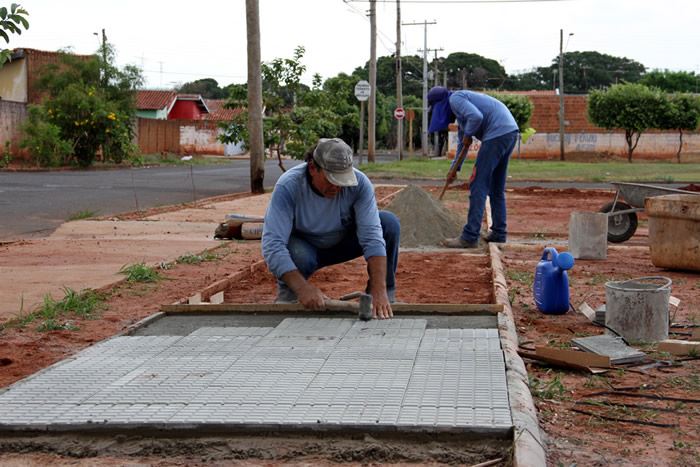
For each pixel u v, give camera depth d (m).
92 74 36.12
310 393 4.07
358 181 5.72
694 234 8.39
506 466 3.33
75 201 17.28
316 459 3.46
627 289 5.61
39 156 32.16
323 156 5.41
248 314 6.09
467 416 3.70
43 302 6.85
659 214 8.64
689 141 54.34
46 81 35.62
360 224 5.71
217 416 3.75
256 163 20.28
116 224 13.02
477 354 4.79
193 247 10.44
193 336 5.34
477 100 10.48
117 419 3.73
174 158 43.56
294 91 22.55
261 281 8.20
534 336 5.72
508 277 8.20
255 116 20.19
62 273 8.30
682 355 5.20
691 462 3.47
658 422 3.96
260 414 3.77
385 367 4.53
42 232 12.19
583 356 4.82
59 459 3.53
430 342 5.09
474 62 102.00
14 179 24.17
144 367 4.61
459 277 8.34
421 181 27.06
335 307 5.79
